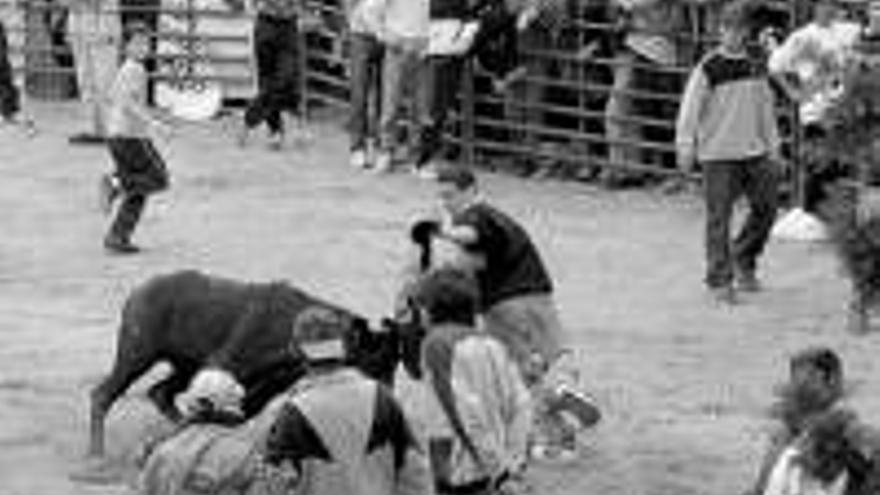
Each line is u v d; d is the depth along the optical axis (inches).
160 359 518.9
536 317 531.2
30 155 961.5
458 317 457.7
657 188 909.2
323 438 386.0
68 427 572.1
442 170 534.6
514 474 474.3
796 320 694.5
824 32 780.0
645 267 767.1
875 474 378.0
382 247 792.9
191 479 408.8
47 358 639.8
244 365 491.2
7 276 746.8
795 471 382.0
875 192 678.5
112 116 773.9
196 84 1069.1
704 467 547.2
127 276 748.0
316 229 823.1
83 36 1038.4
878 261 664.4
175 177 917.8
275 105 981.2
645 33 889.5
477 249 523.2
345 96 1063.0
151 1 1071.6
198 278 515.8
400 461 393.7
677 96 894.4
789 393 387.5
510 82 931.3
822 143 755.4
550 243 802.8
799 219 801.6
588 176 925.2
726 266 715.4
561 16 911.0
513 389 461.4
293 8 980.6
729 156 705.0
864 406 593.0
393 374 486.9
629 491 527.5
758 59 717.9
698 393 612.4
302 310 493.4
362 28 942.4
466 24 919.7
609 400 603.8
